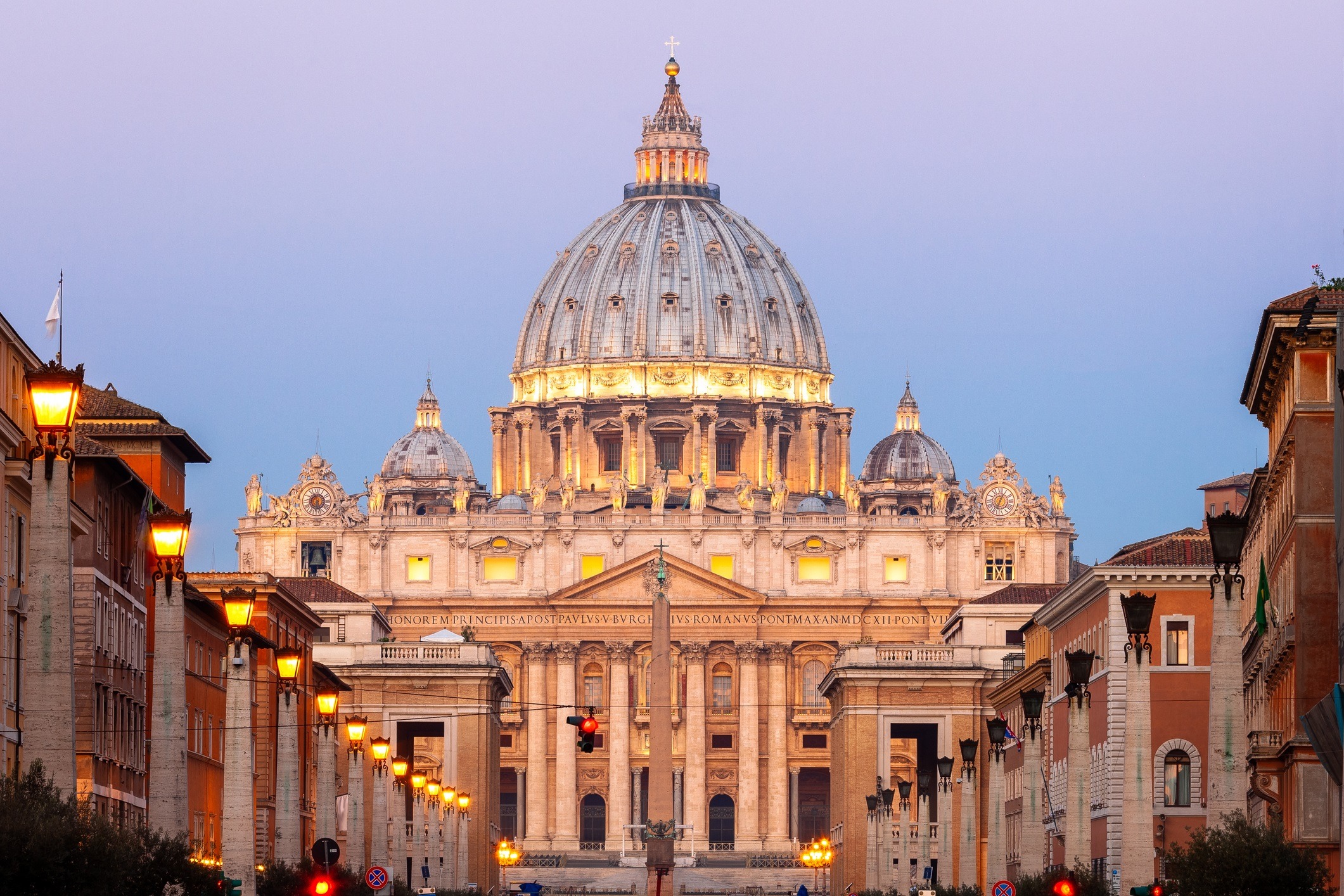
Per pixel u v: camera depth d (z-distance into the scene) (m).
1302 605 162.50
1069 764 132.62
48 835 98.12
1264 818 195.50
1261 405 186.12
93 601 176.75
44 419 88.88
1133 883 114.62
